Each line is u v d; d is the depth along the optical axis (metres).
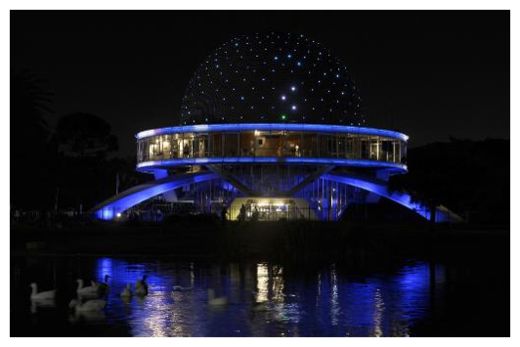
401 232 57.91
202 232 56.28
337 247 49.78
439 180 71.00
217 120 83.62
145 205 91.94
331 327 24.89
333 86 85.38
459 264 44.22
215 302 29.17
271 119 81.50
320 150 80.00
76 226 65.88
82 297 30.98
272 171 80.38
